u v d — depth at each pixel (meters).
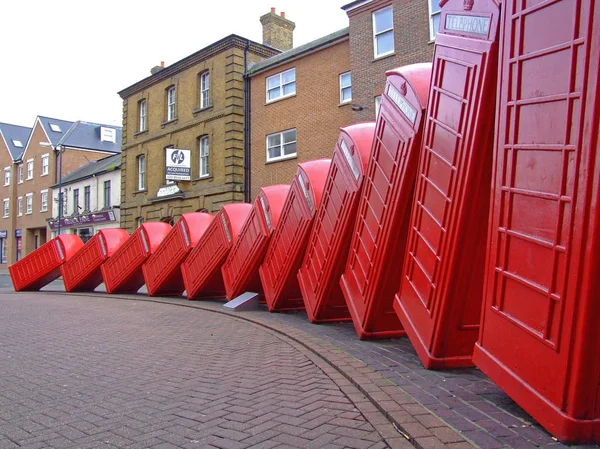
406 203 5.77
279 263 9.88
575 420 3.03
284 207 9.92
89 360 6.48
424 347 5.02
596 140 2.93
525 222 3.56
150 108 28.52
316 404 4.25
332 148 19.75
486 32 4.27
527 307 3.51
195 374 5.55
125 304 13.34
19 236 48.50
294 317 9.43
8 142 51.66
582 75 3.04
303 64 20.94
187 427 3.85
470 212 4.43
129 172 30.27
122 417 4.15
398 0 17.03
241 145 23.16
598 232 2.91
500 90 3.94
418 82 5.63
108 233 17.19
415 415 3.62
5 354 7.02
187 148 25.67
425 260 5.12
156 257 14.84
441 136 4.92
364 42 18.09
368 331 6.70
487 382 4.46
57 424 4.02
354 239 7.19
